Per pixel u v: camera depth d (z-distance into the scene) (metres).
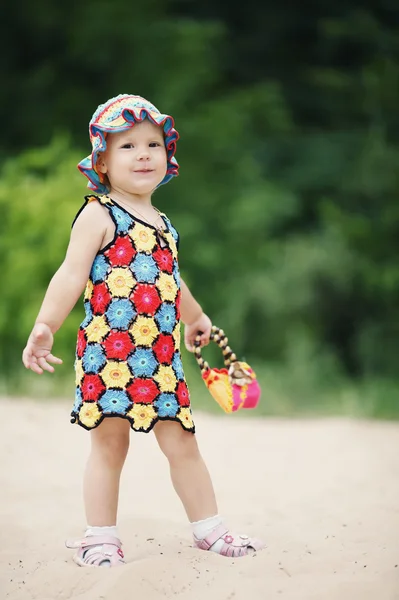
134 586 4.53
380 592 4.35
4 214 15.73
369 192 22.39
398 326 21.00
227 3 24.64
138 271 5.14
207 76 22.75
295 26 24.55
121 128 5.21
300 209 22.80
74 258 5.12
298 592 4.40
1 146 22.77
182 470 5.20
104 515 5.12
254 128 23.06
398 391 18.09
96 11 22.75
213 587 4.51
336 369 19.83
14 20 23.20
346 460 8.95
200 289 20.59
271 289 20.17
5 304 15.06
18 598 4.64
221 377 5.66
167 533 5.91
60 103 22.70
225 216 21.48
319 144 23.25
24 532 5.96
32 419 10.11
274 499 7.13
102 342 5.05
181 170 21.72
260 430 10.91
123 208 5.27
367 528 5.93
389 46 23.62
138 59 22.80
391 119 23.11
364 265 21.08
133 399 5.00
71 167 16.50
